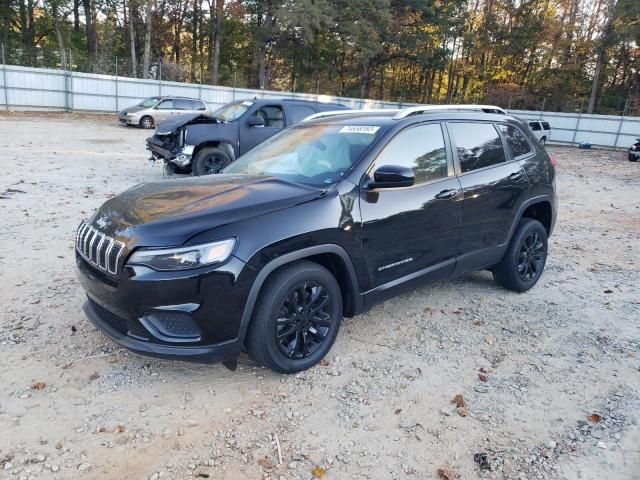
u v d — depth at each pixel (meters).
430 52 44.47
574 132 35.16
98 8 42.50
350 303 3.63
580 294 5.21
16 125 20.08
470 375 3.54
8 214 7.00
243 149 9.95
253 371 3.45
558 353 3.91
